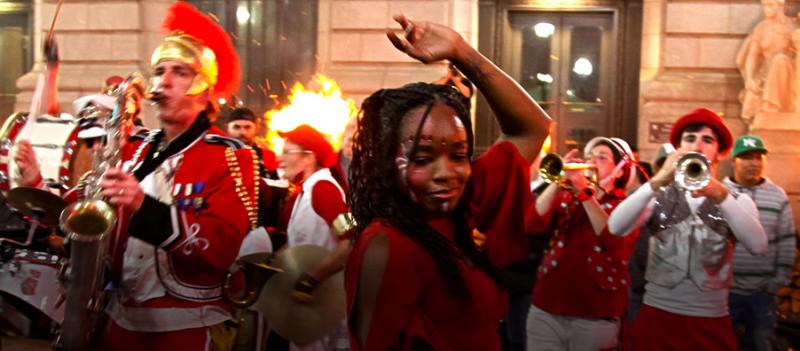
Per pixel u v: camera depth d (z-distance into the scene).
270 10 11.71
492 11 11.38
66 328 3.07
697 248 4.45
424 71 11.15
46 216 3.66
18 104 12.27
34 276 4.12
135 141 3.50
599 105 11.38
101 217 2.94
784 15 10.33
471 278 2.16
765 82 10.27
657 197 4.52
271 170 6.18
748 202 4.45
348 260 2.16
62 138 4.43
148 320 3.31
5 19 12.73
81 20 12.08
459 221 2.23
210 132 3.51
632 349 4.70
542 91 11.48
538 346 4.98
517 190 2.27
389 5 11.20
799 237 7.93
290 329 4.28
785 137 10.09
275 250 5.28
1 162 4.38
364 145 2.19
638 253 5.68
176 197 3.28
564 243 4.86
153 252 3.30
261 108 11.71
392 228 2.11
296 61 11.63
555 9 11.34
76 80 11.99
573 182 4.75
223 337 3.59
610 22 11.34
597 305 4.81
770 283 5.70
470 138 2.16
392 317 2.05
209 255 3.28
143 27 11.98
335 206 4.86
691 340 4.49
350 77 11.23
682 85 10.80
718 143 4.91
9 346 6.09
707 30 10.78
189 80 3.42
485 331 2.17
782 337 7.51
